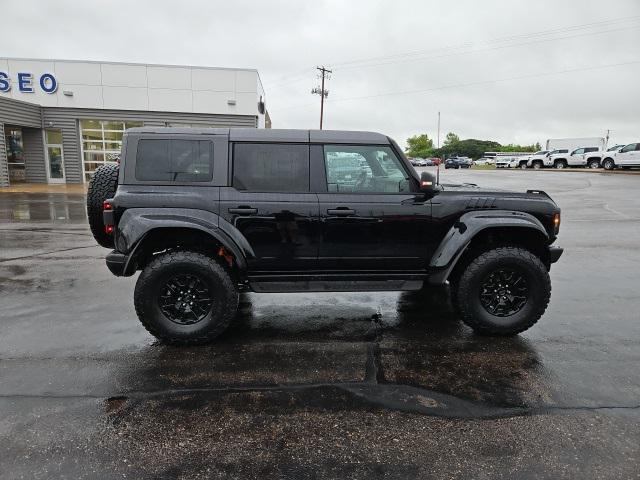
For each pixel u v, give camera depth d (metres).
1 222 11.45
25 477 2.35
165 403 3.07
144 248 3.97
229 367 3.61
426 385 3.33
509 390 3.25
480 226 4.06
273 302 5.26
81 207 14.47
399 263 4.24
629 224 11.18
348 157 4.11
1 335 4.21
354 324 4.57
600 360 3.73
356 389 3.27
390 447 2.62
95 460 2.49
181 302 4.00
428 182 3.93
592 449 2.60
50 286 5.80
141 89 21.83
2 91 21.06
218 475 2.39
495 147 107.56
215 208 3.93
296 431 2.77
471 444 2.64
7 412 2.94
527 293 4.15
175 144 3.96
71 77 21.42
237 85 22.34
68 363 3.65
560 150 44.22
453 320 4.70
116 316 4.72
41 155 22.28
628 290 5.71
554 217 4.27
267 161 4.04
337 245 4.11
